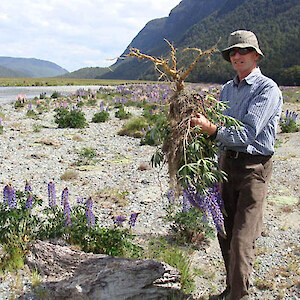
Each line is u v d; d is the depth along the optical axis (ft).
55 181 27.22
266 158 9.89
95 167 31.53
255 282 13.43
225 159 10.21
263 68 275.18
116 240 14.46
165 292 11.57
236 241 9.37
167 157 9.74
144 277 11.35
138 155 36.50
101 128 53.52
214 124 9.36
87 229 14.79
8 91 145.48
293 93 121.90
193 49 9.36
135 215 15.42
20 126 52.90
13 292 11.94
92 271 11.91
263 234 17.61
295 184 25.59
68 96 108.06
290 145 39.04
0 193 23.30
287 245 16.47
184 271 13.15
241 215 9.65
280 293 12.67
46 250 13.51
